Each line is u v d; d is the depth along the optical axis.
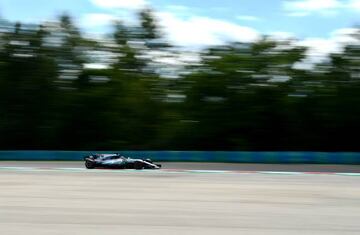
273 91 41.12
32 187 14.21
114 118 42.75
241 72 42.12
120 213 9.65
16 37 43.44
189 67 44.88
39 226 8.33
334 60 41.72
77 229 8.12
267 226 8.55
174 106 43.31
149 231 8.04
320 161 28.27
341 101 40.03
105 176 18.56
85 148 42.31
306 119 40.59
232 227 8.44
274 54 43.34
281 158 28.67
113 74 45.19
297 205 10.93
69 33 45.19
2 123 41.94
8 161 29.78
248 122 40.94
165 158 30.00
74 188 14.01
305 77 41.72
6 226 8.32
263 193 13.05
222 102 41.75
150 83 44.72
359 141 40.06
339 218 9.36
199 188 14.16
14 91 42.59
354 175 20.17
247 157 28.98
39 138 42.25
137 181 16.39
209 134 41.47
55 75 44.03
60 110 42.78
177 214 9.61
